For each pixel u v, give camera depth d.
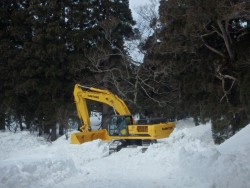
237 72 22.36
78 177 10.91
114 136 19.38
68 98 32.53
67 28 33.41
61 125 32.84
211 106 23.14
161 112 32.94
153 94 32.62
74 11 33.00
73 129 34.31
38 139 25.70
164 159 13.55
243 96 20.95
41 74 32.38
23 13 33.50
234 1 20.03
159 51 25.59
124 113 20.45
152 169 12.07
